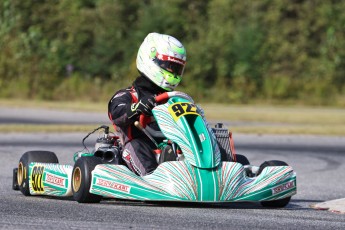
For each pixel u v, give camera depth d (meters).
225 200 23.72
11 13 144.38
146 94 26.80
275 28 146.88
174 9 142.50
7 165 42.06
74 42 140.62
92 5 150.25
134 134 26.11
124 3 144.12
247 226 20.45
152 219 21.22
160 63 26.62
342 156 52.53
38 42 139.25
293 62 142.38
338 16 150.12
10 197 27.88
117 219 21.05
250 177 25.83
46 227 19.36
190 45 137.50
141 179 23.91
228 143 26.42
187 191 23.38
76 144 56.47
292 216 23.30
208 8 148.62
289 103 132.88
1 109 102.25
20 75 133.38
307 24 149.50
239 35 139.62
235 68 137.00
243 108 114.62
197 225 20.28
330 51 145.38
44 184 27.31
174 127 24.84
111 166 24.39
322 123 85.94
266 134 70.06
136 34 138.38
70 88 129.50
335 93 137.38
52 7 147.12
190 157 24.12
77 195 24.97
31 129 68.81
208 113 98.06
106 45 138.12
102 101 126.38
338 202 27.34
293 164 46.84
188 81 134.50
